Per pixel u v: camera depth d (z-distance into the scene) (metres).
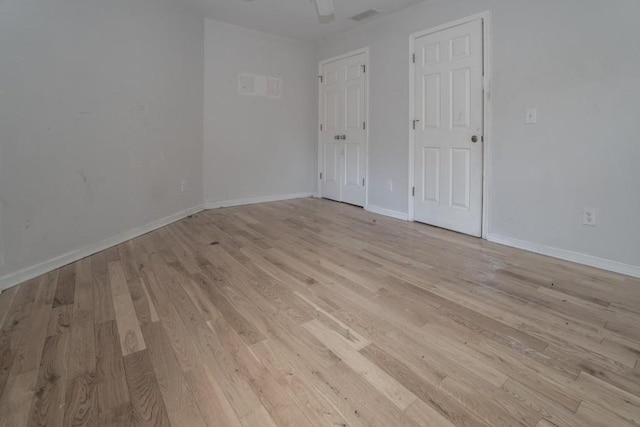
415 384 1.23
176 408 1.11
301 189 5.39
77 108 2.48
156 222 3.44
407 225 3.66
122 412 1.09
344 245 2.92
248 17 4.11
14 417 1.06
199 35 4.07
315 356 1.39
